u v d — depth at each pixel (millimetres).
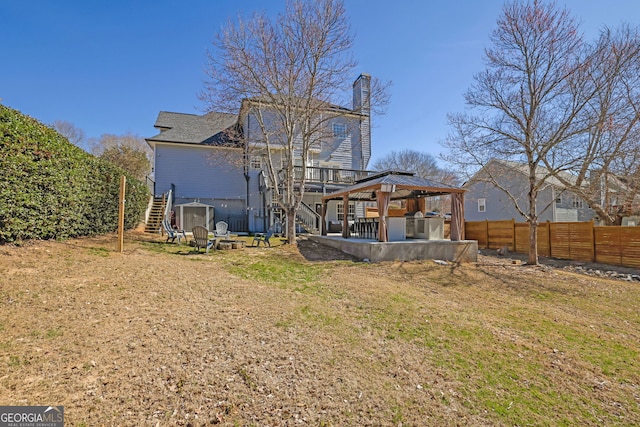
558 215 21125
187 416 2305
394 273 8133
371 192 13445
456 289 6969
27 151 5855
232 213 19625
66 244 6938
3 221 5398
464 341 4012
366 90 19203
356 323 4414
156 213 15555
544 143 10367
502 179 22016
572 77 9984
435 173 43000
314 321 4379
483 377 3170
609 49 10602
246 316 4348
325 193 17109
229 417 2336
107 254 6922
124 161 25750
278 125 15648
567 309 5848
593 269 10203
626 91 11109
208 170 19422
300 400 2598
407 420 2436
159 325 3770
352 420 2400
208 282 5898
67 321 3568
